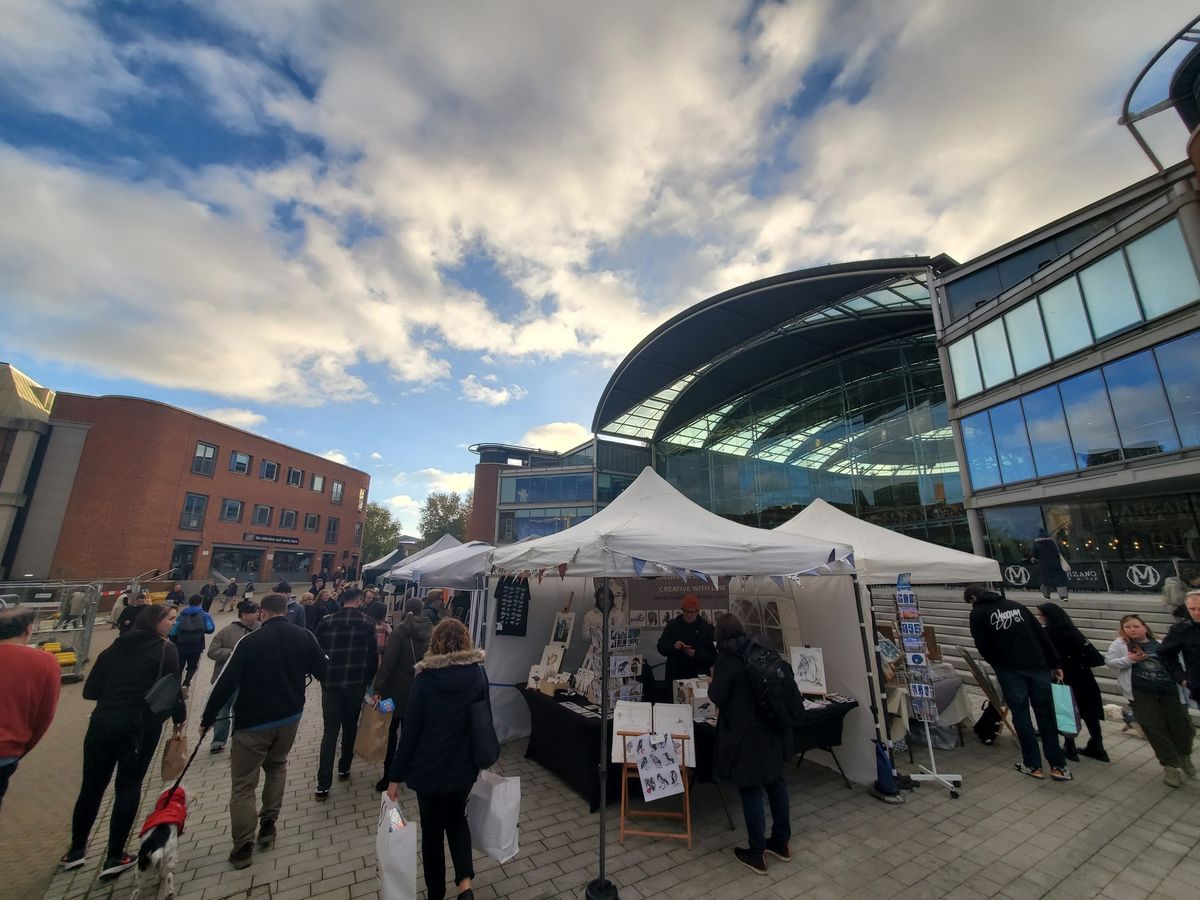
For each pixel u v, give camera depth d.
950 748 6.12
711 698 3.83
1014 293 16.27
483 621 8.09
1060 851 3.75
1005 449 16.48
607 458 37.56
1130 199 14.25
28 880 3.49
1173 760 4.82
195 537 30.56
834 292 21.58
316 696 9.26
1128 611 9.62
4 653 3.05
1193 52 13.06
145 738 3.83
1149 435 12.69
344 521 45.19
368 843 3.96
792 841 3.97
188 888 3.35
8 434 26.00
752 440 29.91
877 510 22.39
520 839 4.01
